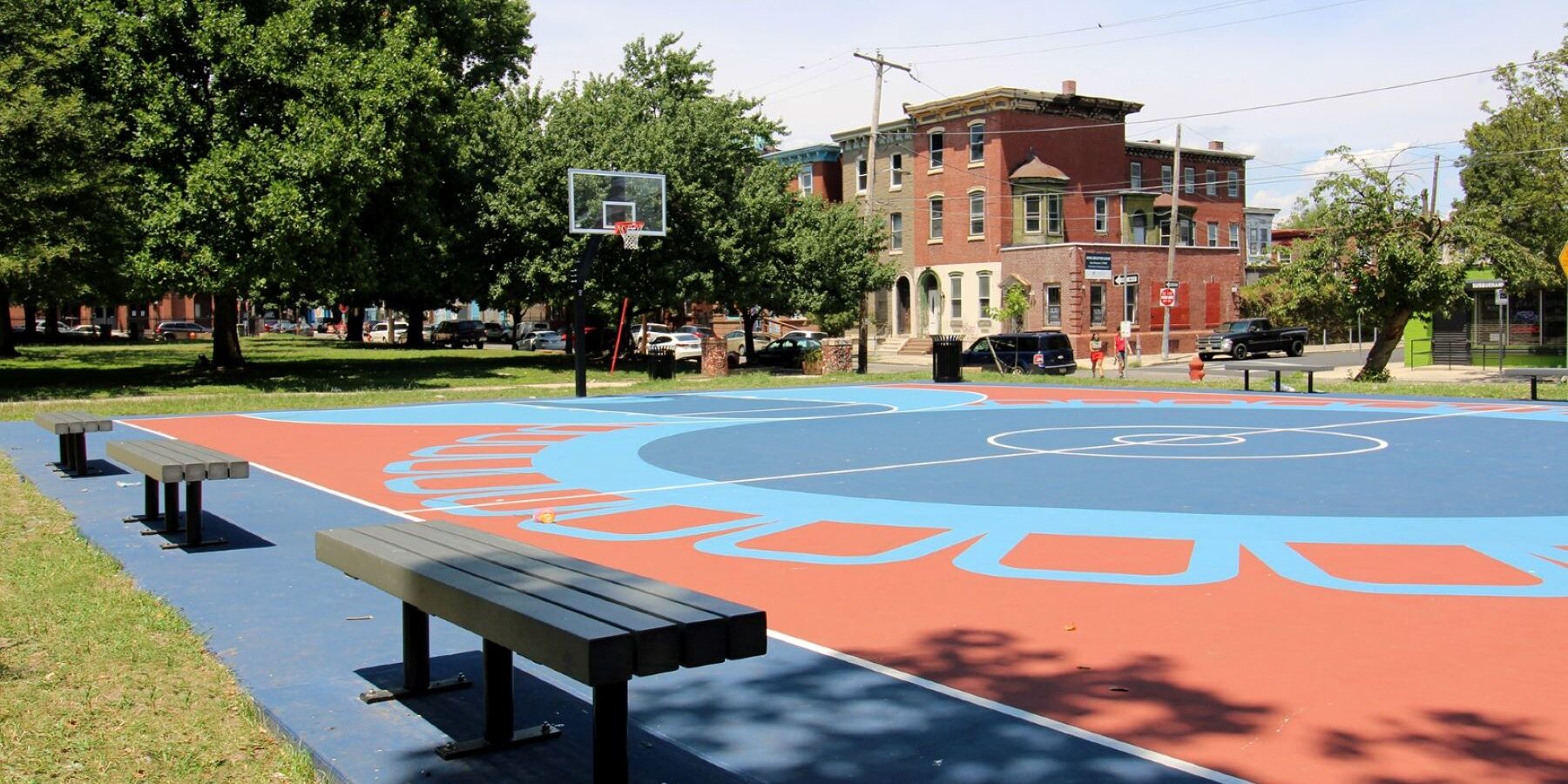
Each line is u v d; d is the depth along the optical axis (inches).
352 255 1211.9
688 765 188.1
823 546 374.3
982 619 280.4
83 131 1027.3
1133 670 238.7
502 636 176.6
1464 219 1178.0
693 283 1539.1
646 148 1510.8
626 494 491.2
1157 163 2549.2
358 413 925.8
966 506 449.7
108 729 204.1
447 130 1419.8
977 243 2241.6
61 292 1094.4
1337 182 1198.3
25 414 890.1
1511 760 187.8
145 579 322.7
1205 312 2368.4
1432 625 272.2
